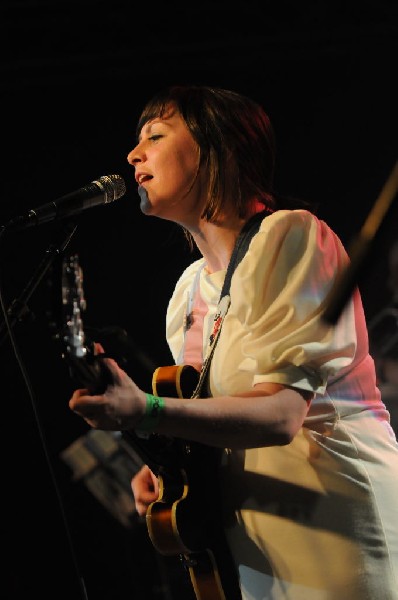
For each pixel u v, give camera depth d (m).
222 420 3.01
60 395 9.87
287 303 3.17
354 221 10.03
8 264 9.92
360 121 10.05
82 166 10.23
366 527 3.21
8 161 10.25
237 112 3.75
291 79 10.09
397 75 9.97
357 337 3.41
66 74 9.83
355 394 3.39
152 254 10.23
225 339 3.40
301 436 3.30
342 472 3.25
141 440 3.41
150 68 9.75
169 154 3.69
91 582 9.56
